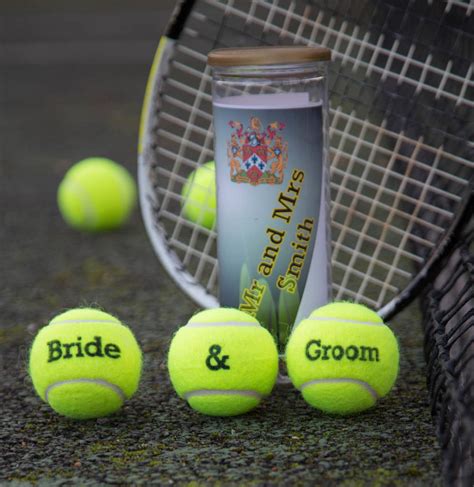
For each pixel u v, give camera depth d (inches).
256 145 132.2
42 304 188.2
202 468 113.2
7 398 139.6
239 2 172.1
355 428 123.7
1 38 573.6
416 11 164.4
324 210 137.5
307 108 132.5
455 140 158.1
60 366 124.1
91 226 242.8
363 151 239.5
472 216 152.4
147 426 127.0
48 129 370.9
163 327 171.6
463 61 160.9
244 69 134.6
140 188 162.9
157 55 159.8
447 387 119.8
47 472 114.0
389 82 169.8
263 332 127.9
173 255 161.5
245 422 127.1
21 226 249.4
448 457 109.5
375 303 154.8
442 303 157.9
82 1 688.4
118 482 110.4
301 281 137.1
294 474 110.6
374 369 123.6
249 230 135.0
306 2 158.4
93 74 473.7
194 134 326.3
